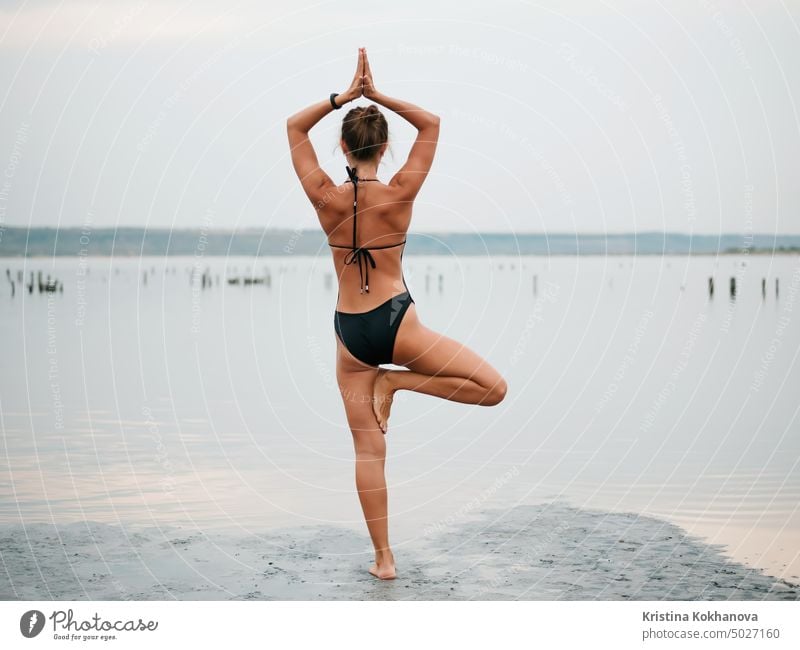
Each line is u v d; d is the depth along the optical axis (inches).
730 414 470.9
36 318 1037.8
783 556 249.9
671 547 259.1
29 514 289.7
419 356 245.4
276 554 256.7
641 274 2246.6
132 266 2679.6
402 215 241.8
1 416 459.2
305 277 2411.4
